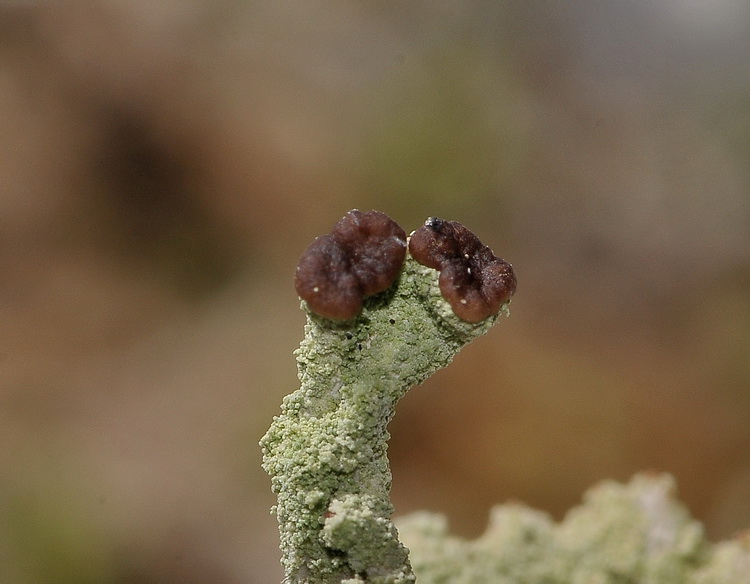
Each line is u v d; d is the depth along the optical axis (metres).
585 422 0.19
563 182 0.23
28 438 0.18
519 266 0.22
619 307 0.22
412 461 0.18
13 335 0.21
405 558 0.07
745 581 0.08
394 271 0.07
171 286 0.22
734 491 0.18
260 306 0.22
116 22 0.23
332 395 0.07
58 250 0.22
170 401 0.20
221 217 0.23
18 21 0.23
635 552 0.08
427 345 0.07
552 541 0.08
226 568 0.16
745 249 0.22
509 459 0.18
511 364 0.20
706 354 0.21
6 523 0.16
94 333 0.21
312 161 0.23
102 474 0.18
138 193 0.23
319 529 0.07
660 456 0.19
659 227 0.23
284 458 0.07
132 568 0.16
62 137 0.23
